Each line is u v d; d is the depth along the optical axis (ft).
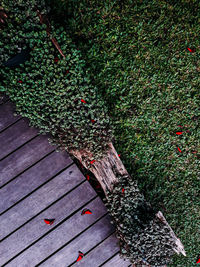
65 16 9.14
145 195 10.41
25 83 8.07
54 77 8.27
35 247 9.04
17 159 8.89
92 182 9.84
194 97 10.51
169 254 9.30
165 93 10.29
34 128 8.93
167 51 10.13
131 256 8.87
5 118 8.77
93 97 8.36
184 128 10.70
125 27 9.68
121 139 10.04
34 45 8.12
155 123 10.39
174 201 10.94
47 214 9.08
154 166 10.64
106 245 9.41
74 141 8.43
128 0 9.49
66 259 9.20
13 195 8.89
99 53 9.57
